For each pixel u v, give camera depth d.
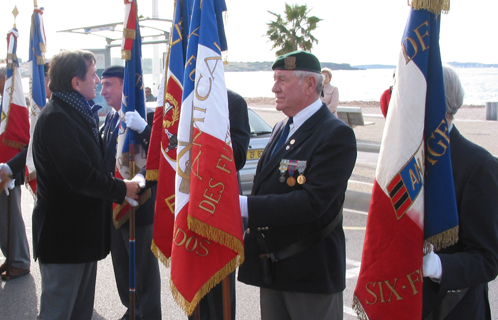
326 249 2.42
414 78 1.90
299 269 2.39
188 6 2.64
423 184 1.90
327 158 2.31
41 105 4.20
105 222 3.05
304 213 2.28
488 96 38.69
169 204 2.61
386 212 1.93
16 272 4.54
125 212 3.26
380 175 1.96
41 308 2.91
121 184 2.87
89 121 2.92
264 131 6.68
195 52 2.33
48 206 2.87
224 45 2.40
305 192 2.30
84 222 2.91
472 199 1.90
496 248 1.89
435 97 1.91
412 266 1.88
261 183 2.55
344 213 6.59
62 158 2.68
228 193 2.17
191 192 2.15
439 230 1.85
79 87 2.86
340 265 2.46
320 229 2.40
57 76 2.82
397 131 1.92
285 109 2.51
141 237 3.39
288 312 2.53
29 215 6.69
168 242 2.62
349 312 3.80
